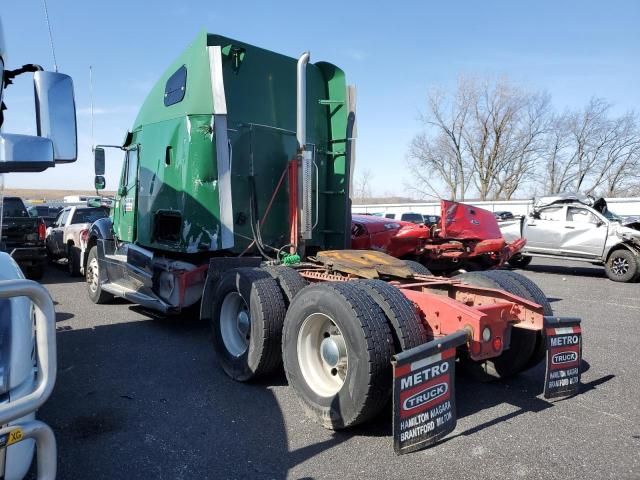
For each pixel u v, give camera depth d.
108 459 3.22
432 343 3.17
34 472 2.86
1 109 2.82
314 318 3.75
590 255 13.09
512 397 4.31
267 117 6.40
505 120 50.59
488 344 3.55
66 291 9.66
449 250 9.66
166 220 6.57
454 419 3.29
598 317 7.83
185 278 5.97
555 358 3.88
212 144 5.74
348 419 3.37
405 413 3.01
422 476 3.02
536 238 14.23
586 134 50.25
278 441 3.47
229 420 3.80
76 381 4.64
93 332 6.41
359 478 3.00
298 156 6.09
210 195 5.82
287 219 6.63
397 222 9.72
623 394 4.40
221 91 5.58
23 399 1.70
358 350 3.29
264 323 4.27
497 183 53.22
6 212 12.19
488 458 3.24
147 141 6.90
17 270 2.77
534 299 4.41
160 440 3.48
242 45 6.18
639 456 3.29
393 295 3.57
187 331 6.46
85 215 12.63
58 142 2.54
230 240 5.59
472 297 4.15
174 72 6.29
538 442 3.46
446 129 52.59
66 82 2.59
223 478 3.00
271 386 4.53
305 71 6.18
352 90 6.91
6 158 2.22
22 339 2.35
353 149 6.91
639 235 12.12
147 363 5.18
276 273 4.60
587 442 3.47
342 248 6.90
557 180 52.50
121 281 7.59
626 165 49.19
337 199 6.99
